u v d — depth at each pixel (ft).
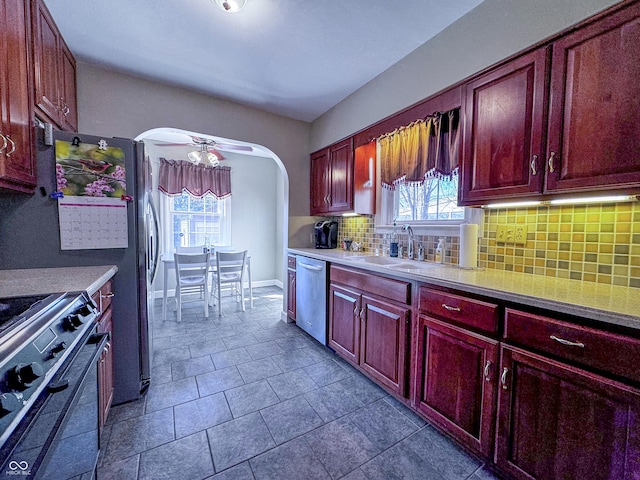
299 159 11.01
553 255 4.97
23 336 2.36
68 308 3.19
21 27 4.33
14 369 2.02
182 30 6.05
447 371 4.79
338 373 7.09
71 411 2.57
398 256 8.16
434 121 6.30
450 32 5.89
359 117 8.59
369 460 4.45
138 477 4.06
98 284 4.19
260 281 16.78
